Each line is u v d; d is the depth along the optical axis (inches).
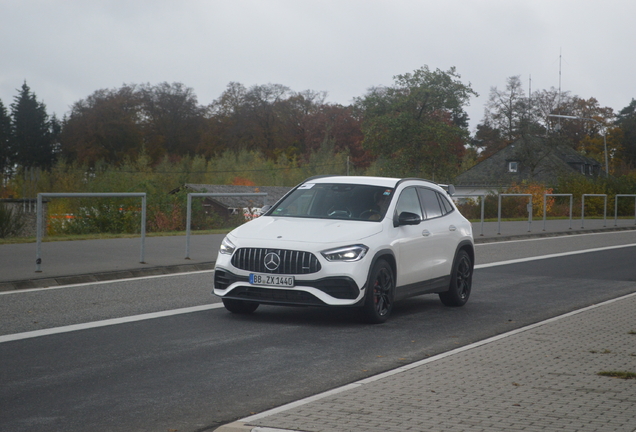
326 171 3358.8
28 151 4072.3
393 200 365.4
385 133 2460.6
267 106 3636.8
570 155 3073.3
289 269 320.2
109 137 3405.5
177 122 3587.6
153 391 216.1
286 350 279.1
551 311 397.4
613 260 712.4
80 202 903.1
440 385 217.8
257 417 184.4
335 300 318.7
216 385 224.8
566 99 3553.2
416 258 367.2
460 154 3548.2
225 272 331.6
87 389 216.4
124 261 542.9
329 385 227.8
